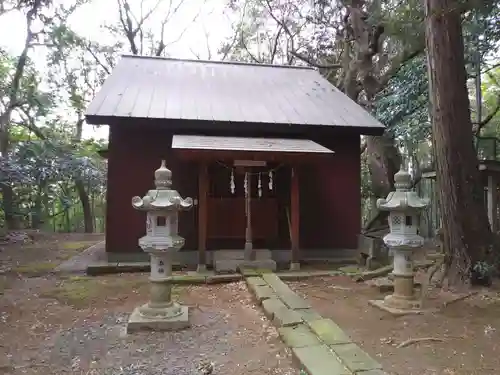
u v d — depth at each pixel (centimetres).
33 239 1304
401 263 536
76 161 1409
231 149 708
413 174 1380
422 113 945
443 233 640
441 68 613
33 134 1770
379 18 1084
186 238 856
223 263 761
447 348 395
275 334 439
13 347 414
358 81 1303
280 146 757
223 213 846
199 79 1074
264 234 859
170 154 857
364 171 1598
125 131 841
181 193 863
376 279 701
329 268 815
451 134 613
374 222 1226
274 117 860
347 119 890
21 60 1415
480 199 623
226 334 447
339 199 921
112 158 835
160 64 1152
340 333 408
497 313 502
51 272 784
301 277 730
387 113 1040
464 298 560
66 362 378
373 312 521
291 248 815
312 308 512
